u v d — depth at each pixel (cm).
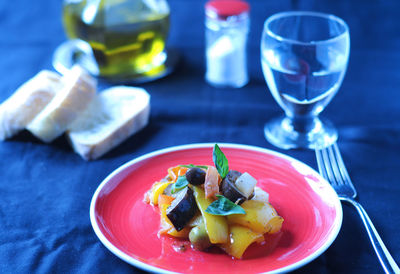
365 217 54
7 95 74
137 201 55
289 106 65
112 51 73
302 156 63
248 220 50
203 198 51
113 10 71
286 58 62
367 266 51
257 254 50
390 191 58
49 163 63
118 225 53
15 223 56
